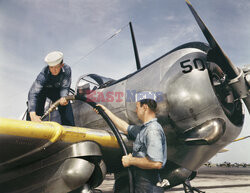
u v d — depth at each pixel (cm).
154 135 159
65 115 318
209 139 247
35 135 205
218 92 273
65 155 222
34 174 236
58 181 215
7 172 247
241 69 268
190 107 261
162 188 163
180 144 275
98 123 328
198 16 277
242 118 279
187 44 292
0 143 200
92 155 222
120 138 214
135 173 167
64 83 313
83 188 215
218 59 263
